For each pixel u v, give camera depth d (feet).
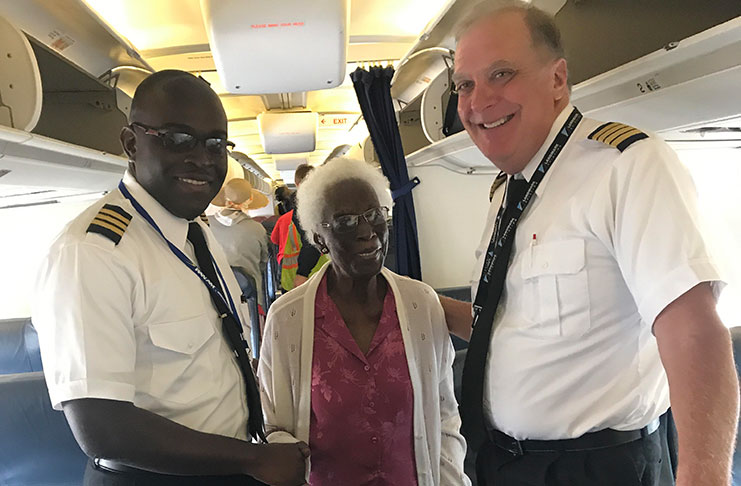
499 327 4.11
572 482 3.65
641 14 6.35
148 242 4.08
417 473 4.62
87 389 3.34
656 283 2.94
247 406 4.53
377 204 4.49
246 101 17.39
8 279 14.69
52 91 10.77
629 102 6.00
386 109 11.42
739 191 10.59
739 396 2.66
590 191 3.54
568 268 3.59
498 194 5.01
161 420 3.54
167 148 3.93
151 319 3.87
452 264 13.66
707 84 5.03
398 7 9.60
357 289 4.71
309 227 4.77
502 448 4.08
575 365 3.63
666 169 3.15
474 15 4.07
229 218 12.96
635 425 3.62
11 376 7.98
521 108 3.88
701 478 2.50
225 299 4.65
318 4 6.80
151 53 10.59
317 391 4.52
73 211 14.74
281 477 3.84
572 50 7.25
